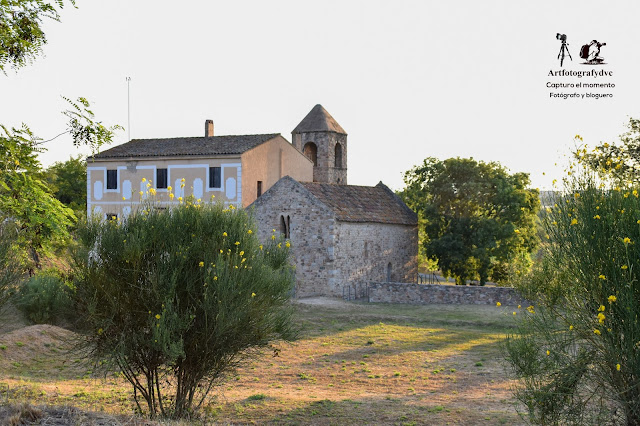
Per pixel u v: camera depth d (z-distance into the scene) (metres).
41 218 17.30
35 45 16.42
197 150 49.75
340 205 46.78
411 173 57.56
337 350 29.58
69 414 11.72
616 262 10.83
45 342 26.56
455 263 52.38
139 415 14.77
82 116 16.56
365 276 47.81
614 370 10.74
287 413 18.38
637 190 11.37
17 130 16.34
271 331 15.94
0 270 15.84
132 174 51.09
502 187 52.88
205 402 19.20
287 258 17.83
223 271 15.06
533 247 52.56
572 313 11.46
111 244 15.55
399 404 19.64
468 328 35.38
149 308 15.31
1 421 10.48
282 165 53.03
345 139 64.38
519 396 12.25
